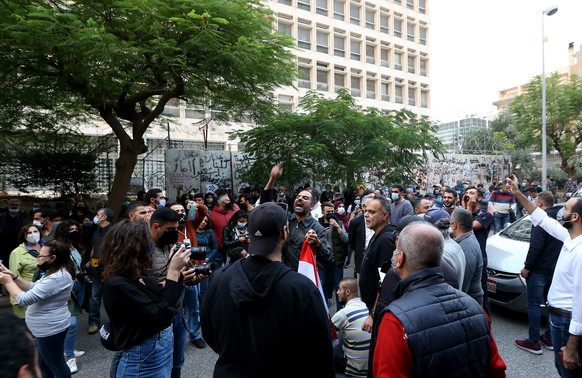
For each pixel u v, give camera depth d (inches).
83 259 233.1
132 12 294.7
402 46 1549.0
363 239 203.6
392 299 101.0
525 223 255.1
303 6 1291.8
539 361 164.4
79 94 371.9
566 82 1067.3
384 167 488.4
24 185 524.4
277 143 494.0
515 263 207.3
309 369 70.2
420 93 1616.6
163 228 120.2
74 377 157.9
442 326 66.6
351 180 472.4
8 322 41.6
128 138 407.2
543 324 207.6
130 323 92.2
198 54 331.9
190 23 304.0
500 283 206.4
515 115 1097.4
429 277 72.9
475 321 70.5
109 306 91.8
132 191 578.6
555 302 118.6
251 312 69.4
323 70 1344.7
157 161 606.2
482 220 182.2
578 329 99.9
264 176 495.8
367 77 1449.3
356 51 1425.9
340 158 470.0
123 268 92.9
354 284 153.6
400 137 462.0
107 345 95.1
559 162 1391.5
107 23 311.7
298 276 71.8
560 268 117.5
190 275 99.0
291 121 482.6
